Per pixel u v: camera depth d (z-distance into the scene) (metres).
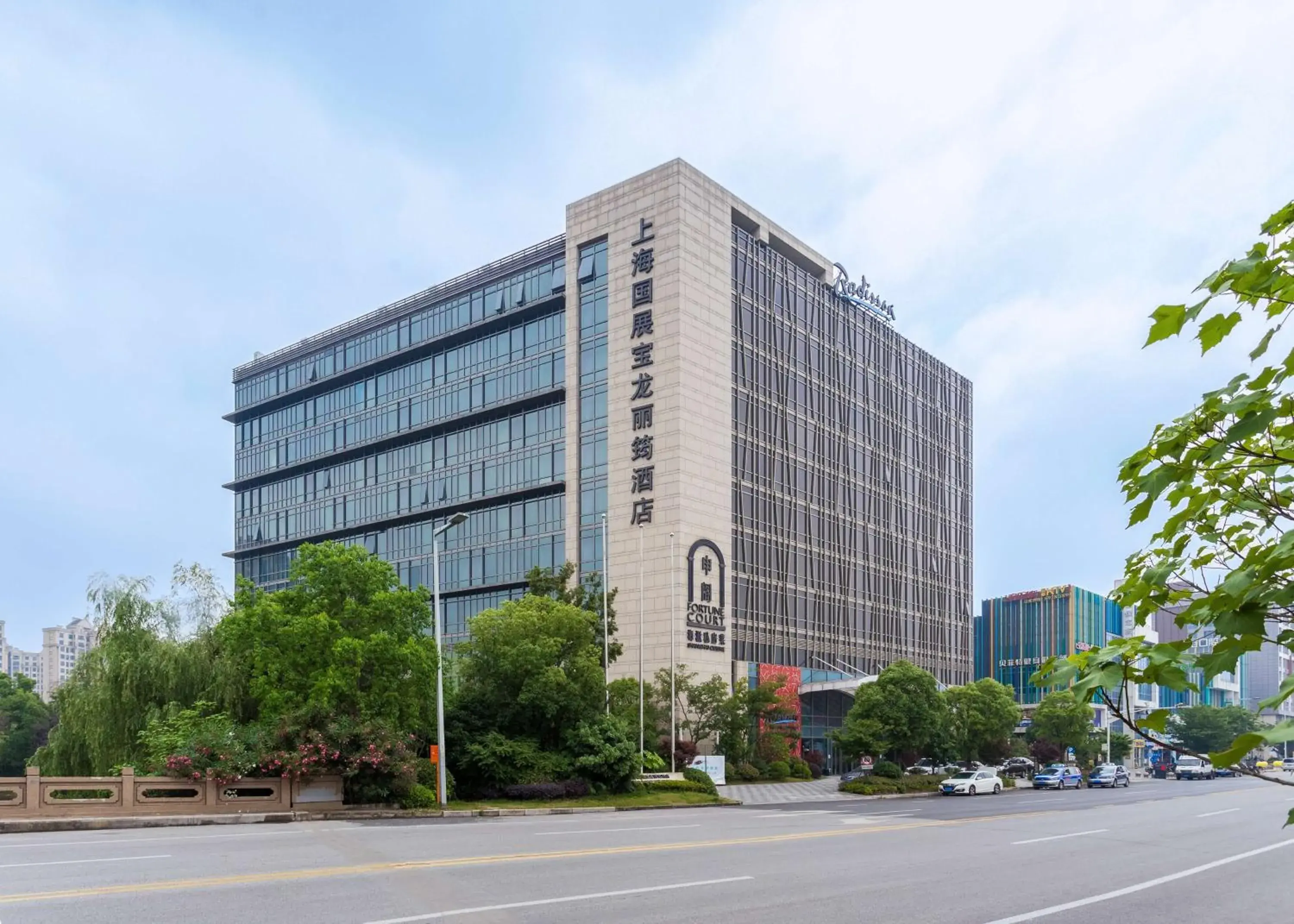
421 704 28.56
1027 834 20.91
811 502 63.47
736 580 55.94
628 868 13.57
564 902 10.64
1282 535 3.50
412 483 69.50
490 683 32.66
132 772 20.33
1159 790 48.38
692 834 19.12
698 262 55.72
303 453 78.62
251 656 27.06
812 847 17.12
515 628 32.81
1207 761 2.87
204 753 21.56
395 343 71.62
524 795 28.70
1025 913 11.01
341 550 28.41
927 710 45.22
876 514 70.50
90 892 10.82
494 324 64.62
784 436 61.69
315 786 23.30
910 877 13.67
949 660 77.81
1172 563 4.22
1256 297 3.49
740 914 10.36
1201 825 23.69
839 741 45.59
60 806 19.39
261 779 22.31
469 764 29.11
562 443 59.38
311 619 26.20
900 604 72.00
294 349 79.19
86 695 29.50
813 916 10.42
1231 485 4.13
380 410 72.50
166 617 30.80
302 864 13.30
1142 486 3.98
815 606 62.47
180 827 19.61
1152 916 11.18
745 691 47.53
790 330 63.59
